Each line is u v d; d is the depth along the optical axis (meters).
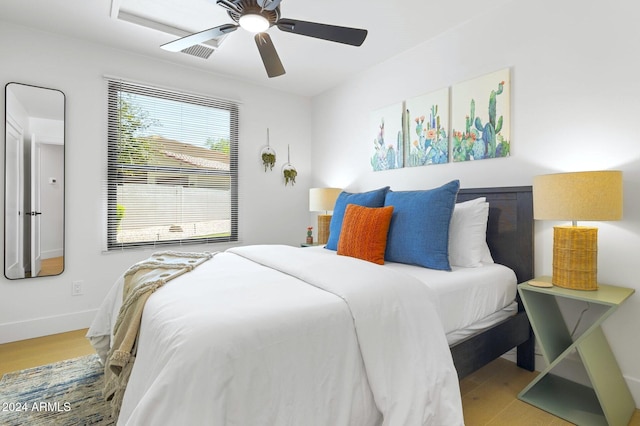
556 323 1.93
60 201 2.65
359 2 2.19
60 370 2.03
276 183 3.88
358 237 2.11
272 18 1.73
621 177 1.58
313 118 4.11
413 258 1.98
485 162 2.34
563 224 1.96
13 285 2.49
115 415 1.31
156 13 2.36
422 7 2.25
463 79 2.46
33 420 1.55
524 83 2.12
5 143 2.45
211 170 3.43
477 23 2.36
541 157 2.05
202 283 1.46
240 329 1.00
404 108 2.91
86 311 2.76
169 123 3.17
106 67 2.83
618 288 1.70
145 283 1.50
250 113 3.68
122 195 2.95
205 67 3.25
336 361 1.14
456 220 2.12
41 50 2.56
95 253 2.81
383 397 1.16
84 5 2.24
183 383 0.88
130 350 1.27
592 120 1.83
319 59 3.06
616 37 1.75
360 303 1.25
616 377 1.69
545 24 2.02
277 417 0.98
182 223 3.27
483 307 1.74
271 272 1.68
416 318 1.35
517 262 2.10
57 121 2.63
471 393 1.82
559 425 1.55
